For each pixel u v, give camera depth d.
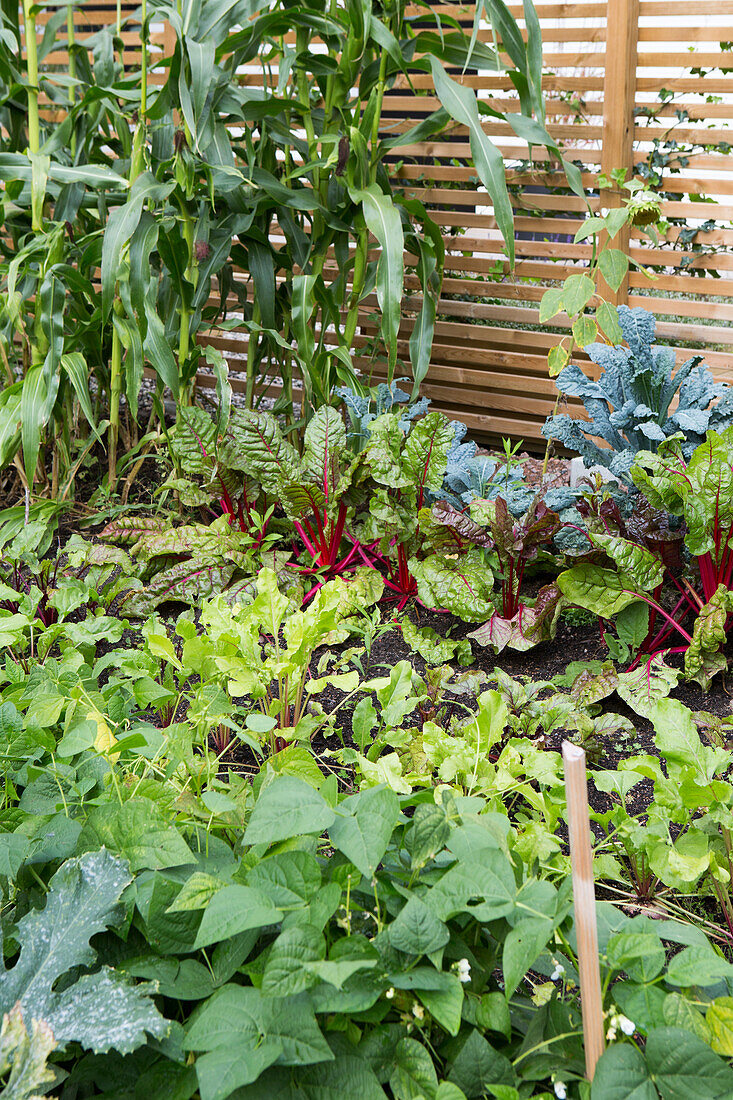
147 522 2.95
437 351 3.99
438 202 3.78
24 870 1.33
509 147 3.53
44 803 1.44
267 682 1.85
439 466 2.66
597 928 1.13
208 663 1.80
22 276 3.24
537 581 2.79
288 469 2.77
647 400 2.71
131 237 2.85
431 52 3.14
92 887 1.13
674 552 2.38
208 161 3.04
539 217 3.59
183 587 2.65
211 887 1.14
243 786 1.62
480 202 3.69
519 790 1.57
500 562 2.48
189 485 3.02
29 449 2.87
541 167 3.49
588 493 2.43
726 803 1.36
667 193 3.31
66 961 1.07
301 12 2.97
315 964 0.96
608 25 3.15
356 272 3.36
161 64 3.35
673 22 4.10
